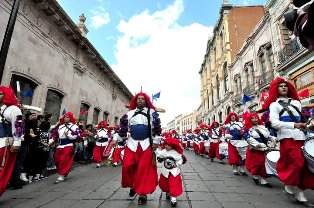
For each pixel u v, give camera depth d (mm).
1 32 7887
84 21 15211
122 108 23984
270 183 5738
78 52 13492
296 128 3871
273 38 15852
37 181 6039
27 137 5418
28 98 9414
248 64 20453
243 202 4000
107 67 17578
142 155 4066
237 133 6949
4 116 4152
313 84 11461
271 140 5605
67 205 3830
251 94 18891
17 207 3758
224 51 27875
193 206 3781
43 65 10188
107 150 7637
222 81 29266
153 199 4242
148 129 4234
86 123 14867
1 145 4035
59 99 11734
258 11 27953
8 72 8133
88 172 7656
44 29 10289
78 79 13562
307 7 876
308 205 3730
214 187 5223
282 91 4160
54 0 10016
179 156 4180
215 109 32469
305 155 3529
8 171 4117
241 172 7023
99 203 3938
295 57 12438
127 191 4828
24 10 8992
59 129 6266
